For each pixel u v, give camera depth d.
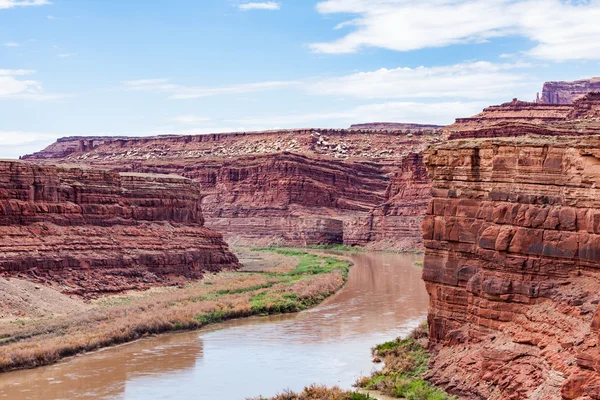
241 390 48.75
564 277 39.62
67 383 51.19
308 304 82.50
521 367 38.22
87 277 83.88
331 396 43.62
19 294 71.12
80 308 74.81
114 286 85.00
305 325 70.19
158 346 62.16
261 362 55.75
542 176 41.25
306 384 49.19
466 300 45.16
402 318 72.88
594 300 36.22
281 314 77.12
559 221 39.91
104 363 56.50
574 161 39.84
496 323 42.22
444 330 46.53
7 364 54.44
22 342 59.91
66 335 62.50
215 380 51.28
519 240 41.44
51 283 78.94
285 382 50.03
